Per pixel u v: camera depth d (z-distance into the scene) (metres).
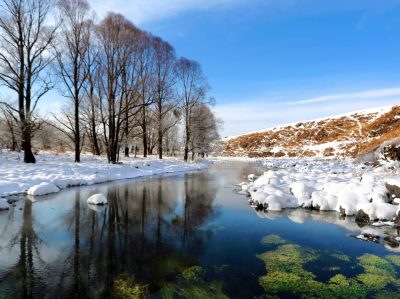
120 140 25.56
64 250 7.07
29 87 18.89
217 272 6.06
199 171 28.52
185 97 35.03
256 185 16.09
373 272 6.09
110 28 23.20
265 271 6.12
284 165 36.31
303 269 6.23
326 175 18.62
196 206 12.09
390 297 5.14
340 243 7.79
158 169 25.28
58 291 5.20
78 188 14.95
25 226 8.69
